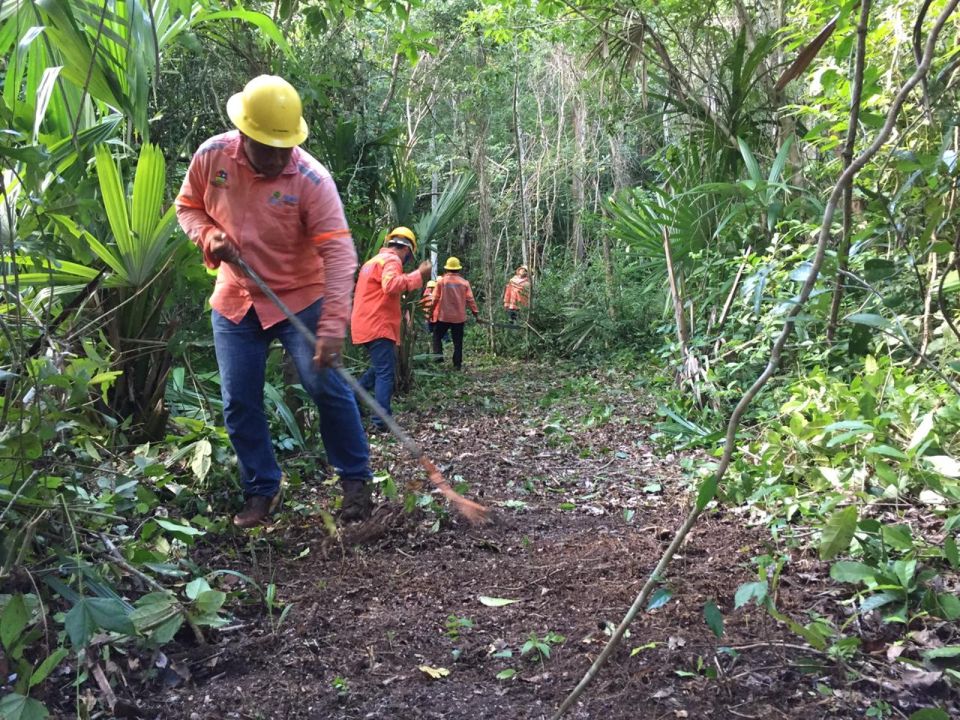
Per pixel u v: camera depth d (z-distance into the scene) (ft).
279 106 10.66
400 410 25.02
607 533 12.42
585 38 31.45
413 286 20.49
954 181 9.67
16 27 10.19
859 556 10.08
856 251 11.25
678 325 22.17
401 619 9.42
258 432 11.82
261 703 7.77
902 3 14.40
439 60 44.96
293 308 11.58
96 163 11.43
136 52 10.48
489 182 50.88
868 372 14.17
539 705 7.72
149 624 8.24
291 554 11.37
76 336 10.98
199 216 11.31
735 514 12.63
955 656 8.00
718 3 29.45
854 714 7.41
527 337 43.86
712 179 24.88
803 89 28.89
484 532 12.39
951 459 11.49
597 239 49.16
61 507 9.00
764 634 8.79
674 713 7.52
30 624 8.09
